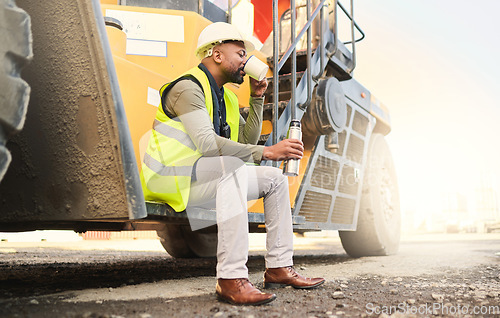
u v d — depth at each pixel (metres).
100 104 1.64
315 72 3.43
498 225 17.19
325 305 1.70
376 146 4.84
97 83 1.64
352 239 4.50
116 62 2.28
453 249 5.94
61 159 1.71
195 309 1.58
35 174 1.75
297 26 3.95
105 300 1.76
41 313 1.44
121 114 1.64
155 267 3.40
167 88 1.99
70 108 1.70
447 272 2.94
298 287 2.05
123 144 1.62
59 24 1.72
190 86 1.94
